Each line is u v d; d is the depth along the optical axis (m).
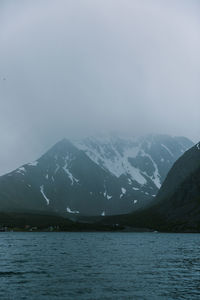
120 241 185.88
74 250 121.06
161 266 77.88
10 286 53.62
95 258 94.19
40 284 55.50
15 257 95.31
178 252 115.50
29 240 191.88
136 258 94.56
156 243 169.12
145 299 46.31
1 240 189.12
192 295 48.78
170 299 46.34
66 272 67.69
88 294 48.97
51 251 115.81
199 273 68.06
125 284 55.97
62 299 46.06
